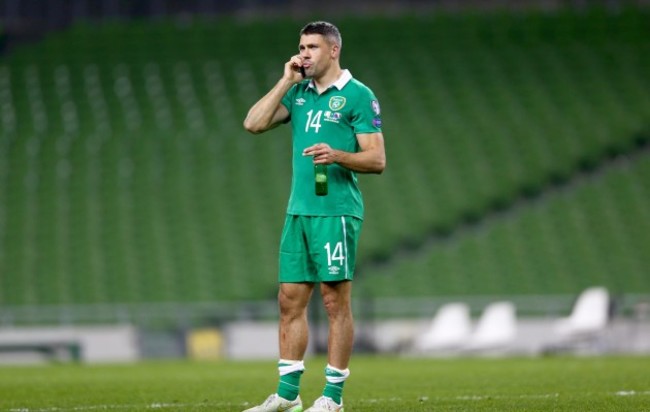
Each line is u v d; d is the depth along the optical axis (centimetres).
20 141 11506
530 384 3494
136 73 12294
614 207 10694
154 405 2741
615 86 12100
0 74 12288
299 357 2336
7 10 12769
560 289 9950
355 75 12219
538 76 12238
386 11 13100
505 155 11362
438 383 3681
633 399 2731
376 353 7850
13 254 10312
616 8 12925
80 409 2644
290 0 13138
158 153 11356
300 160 2327
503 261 10119
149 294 9944
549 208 10706
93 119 11762
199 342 7875
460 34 12731
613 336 7319
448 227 10675
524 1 13112
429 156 11356
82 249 10325
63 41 12669
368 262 10306
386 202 10831
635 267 10144
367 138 2311
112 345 7888
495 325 6906
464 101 11962
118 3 13075
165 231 10525
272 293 10031
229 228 10581
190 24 12875
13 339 8044
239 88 12081
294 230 2319
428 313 8081
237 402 2836
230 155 11350
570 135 11550
